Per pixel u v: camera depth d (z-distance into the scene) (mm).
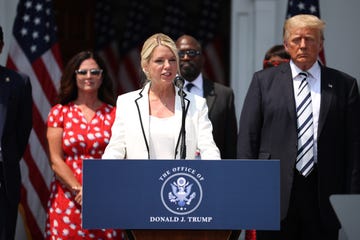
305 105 15508
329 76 15758
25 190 21938
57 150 17578
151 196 11836
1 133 16469
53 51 22844
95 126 17703
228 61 34344
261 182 11844
